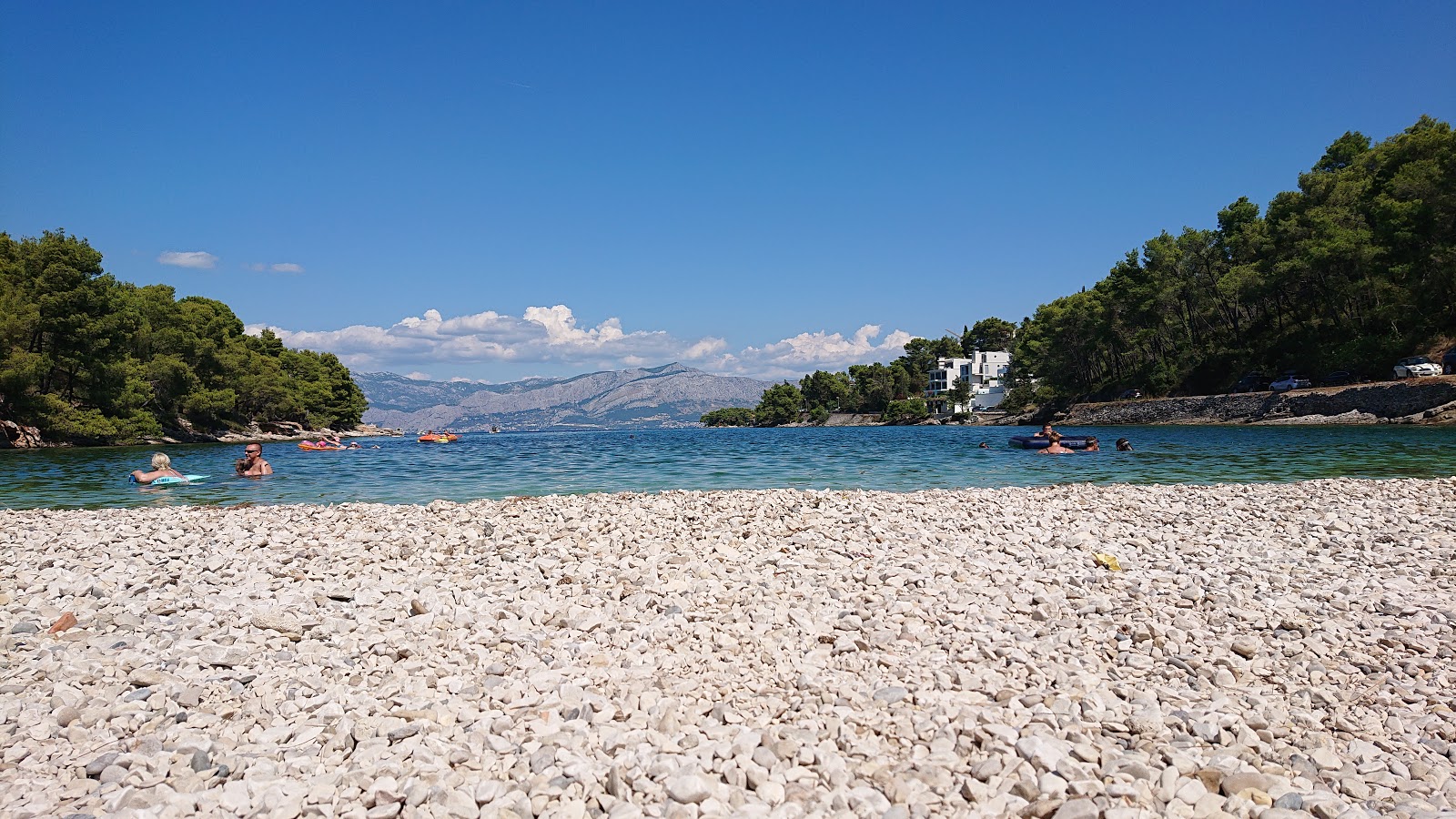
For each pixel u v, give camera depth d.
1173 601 9.86
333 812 5.16
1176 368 107.31
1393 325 80.94
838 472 32.16
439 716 6.53
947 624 8.92
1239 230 107.44
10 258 62.62
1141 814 5.07
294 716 6.57
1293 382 83.88
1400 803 5.40
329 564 11.88
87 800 5.26
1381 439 48.16
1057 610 9.41
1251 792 5.44
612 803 5.24
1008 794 5.33
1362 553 12.45
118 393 67.00
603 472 33.50
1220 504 18.08
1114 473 30.11
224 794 5.32
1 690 6.97
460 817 5.07
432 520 16.23
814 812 5.14
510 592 10.34
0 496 24.84
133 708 6.62
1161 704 6.89
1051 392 133.75
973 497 19.70
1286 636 8.56
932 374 187.38
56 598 10.15
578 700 6.83
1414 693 7.11
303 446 59.25
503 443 81.06
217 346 95.50
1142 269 113.00
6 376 55.69
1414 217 74.50
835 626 8.86
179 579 11.02
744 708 6.71
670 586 10.41
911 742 6.08
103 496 24.78
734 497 19.72
